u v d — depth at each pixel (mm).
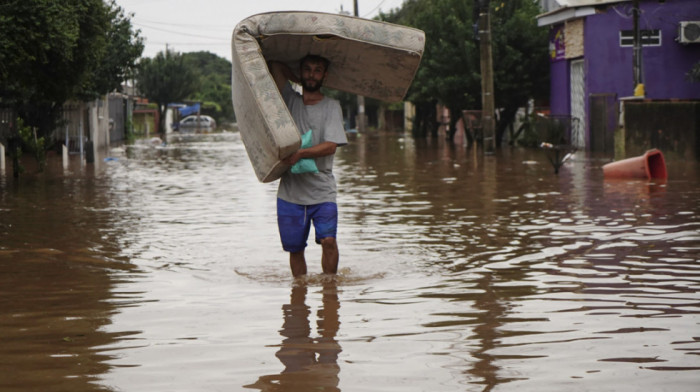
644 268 6844
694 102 20797
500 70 32969
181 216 11164
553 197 12844
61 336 4883
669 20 26844
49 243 8734
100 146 40188
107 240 8961
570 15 28453
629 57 27422
